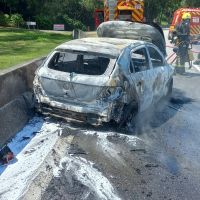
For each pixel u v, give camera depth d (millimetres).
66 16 18984
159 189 2619
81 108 3479
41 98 3660
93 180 2670
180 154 3236
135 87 3664
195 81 6438
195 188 2668
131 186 2631
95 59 3654
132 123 3768
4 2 17109
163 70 4469
